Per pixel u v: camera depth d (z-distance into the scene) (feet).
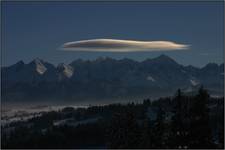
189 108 268.41
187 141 264.72
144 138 295.28
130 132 310.86
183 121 267.80
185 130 266.77
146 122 304.09
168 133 285.84
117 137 314.76
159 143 288.10
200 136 261.65
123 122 316.81
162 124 293.02
